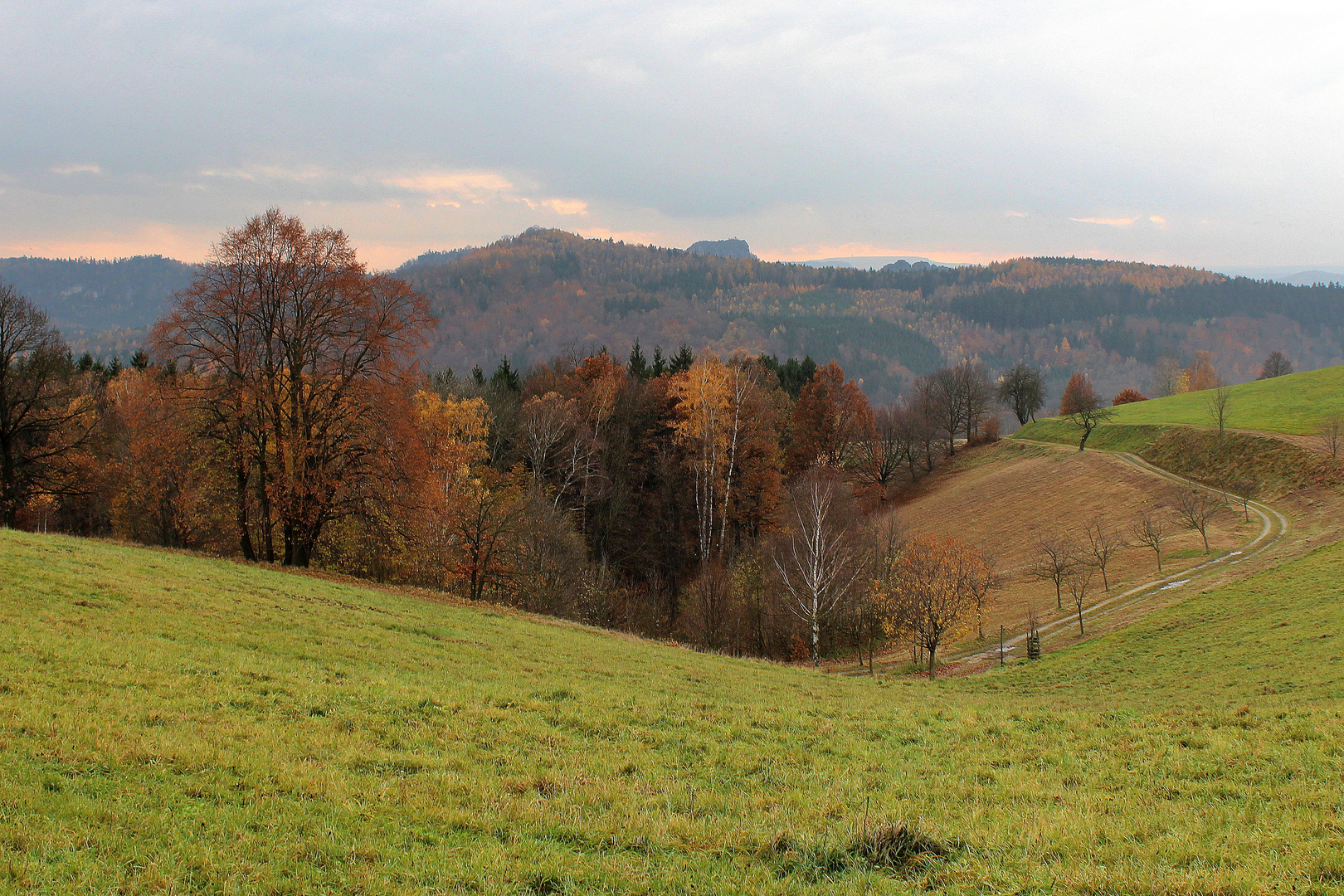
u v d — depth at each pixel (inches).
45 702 484.1
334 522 1567.4
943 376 5088.6
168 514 1961.1
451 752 518.3
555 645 1091.3
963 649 1964.8
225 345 1304.1
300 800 402.6
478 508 1736.0
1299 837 367.9
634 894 325.7
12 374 1764.3
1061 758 574.9
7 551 915.4
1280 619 1321.4
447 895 313.6
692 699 806.5
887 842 374.3
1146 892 313.6
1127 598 1993.1
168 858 319.6
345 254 1338.6
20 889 282.4
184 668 627.2
